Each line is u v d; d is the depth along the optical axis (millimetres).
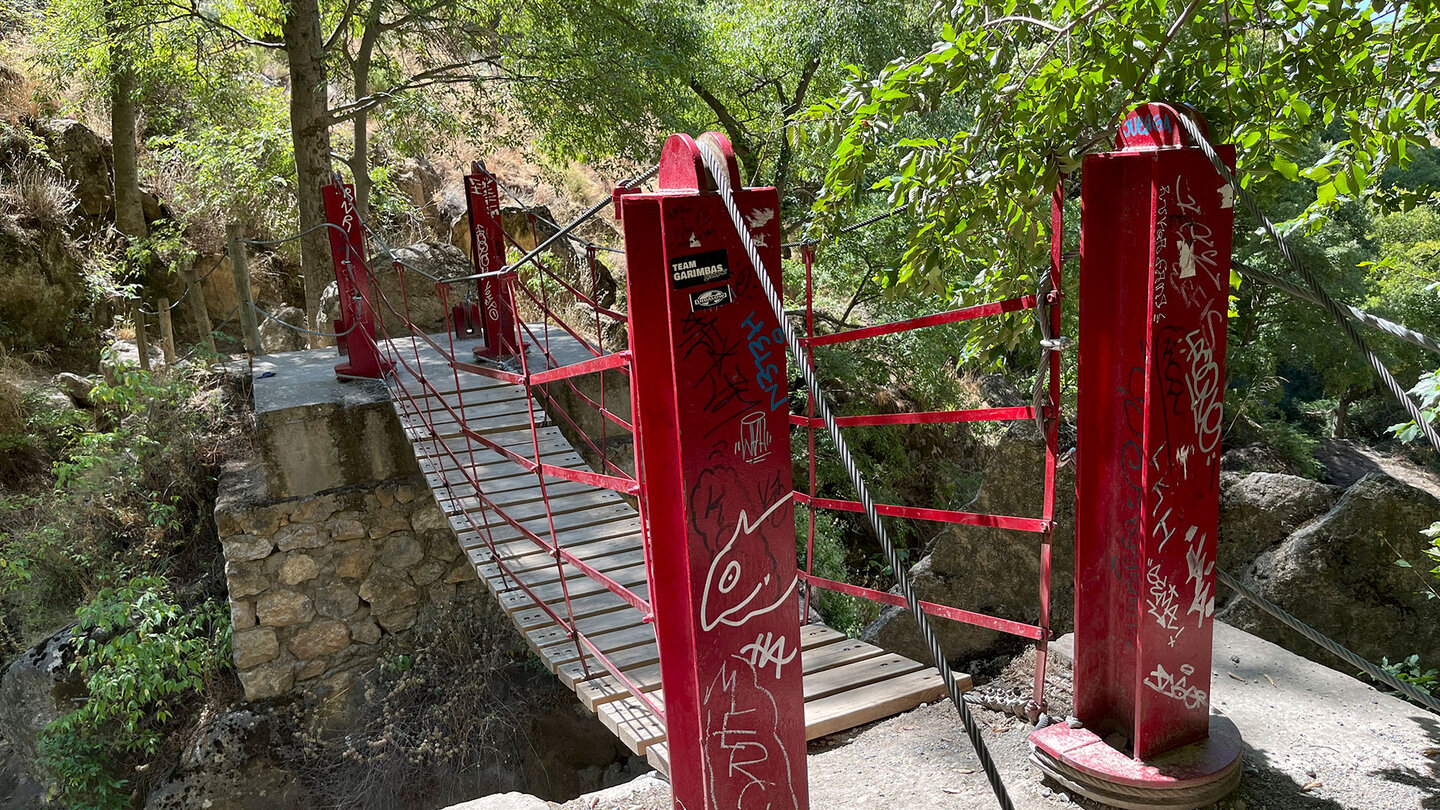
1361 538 3781
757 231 1964
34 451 9297
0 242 10883
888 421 3127
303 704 7125
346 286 7602
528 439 6629
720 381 1970
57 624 7539
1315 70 2938
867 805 2768
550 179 15555
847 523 10922
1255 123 3006
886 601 3316
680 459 1963
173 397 8188
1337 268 15852
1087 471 2578
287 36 10383
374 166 14594
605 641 3828
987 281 3408
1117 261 2461
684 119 12570
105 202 12430
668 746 2168
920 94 3041
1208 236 2357
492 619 7520
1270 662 3359
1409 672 3535
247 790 6770
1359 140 3062
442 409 6895
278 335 11172
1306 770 2686
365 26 11297
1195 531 2490
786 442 2064
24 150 11875
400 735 6961
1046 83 2975
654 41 11789
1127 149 2445
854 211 3533
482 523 5266
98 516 7836
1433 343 1933
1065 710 3164
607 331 11188
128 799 6766
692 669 2115
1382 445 23562
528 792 6957
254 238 13406
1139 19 2826
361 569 7258
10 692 7121
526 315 10531
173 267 11023
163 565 7684
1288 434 17969
